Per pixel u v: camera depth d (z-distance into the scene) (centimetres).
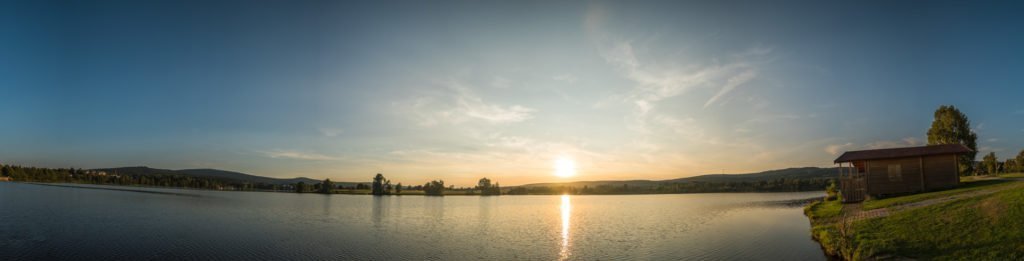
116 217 6419
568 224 5900
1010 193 2794
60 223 5559
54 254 3538
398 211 8694
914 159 4622
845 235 2798
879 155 4841
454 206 10738
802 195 13338
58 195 12269
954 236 2300
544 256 3478
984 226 2312
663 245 3822
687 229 4959
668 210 8369
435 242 4231
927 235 2436
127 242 4109
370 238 4494
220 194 16900
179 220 6156
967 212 2652
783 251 3162
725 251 3362
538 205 11319
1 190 14238
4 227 5103
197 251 3694
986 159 8475
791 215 5938
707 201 11556
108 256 3472
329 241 4272
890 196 4662
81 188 18162
